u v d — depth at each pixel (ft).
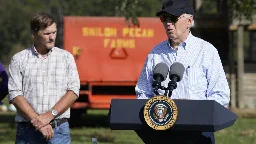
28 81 43.11
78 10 271.28
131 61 123.13
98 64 122.93
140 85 38.11
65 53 43.68
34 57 43.34
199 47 37.24
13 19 326.03
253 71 185.57
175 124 31.63
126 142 97.86
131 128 32.30
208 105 31.40
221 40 181.06
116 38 123.03
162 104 31.76
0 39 326.03
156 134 33.04
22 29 328.29
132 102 32.37
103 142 97.96
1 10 327.06
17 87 43.11
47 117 42.14
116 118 32.30
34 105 42.83
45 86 42.98
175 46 37.37
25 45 328.90
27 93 43.11
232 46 175.73
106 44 123.13
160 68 34.42
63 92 43.19
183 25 36.68
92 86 123.44
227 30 175.42
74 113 122.93
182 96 36.73
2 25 326.03
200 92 36.83
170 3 36.60
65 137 43.04
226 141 100.78
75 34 122.83
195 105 31.55
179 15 36.35
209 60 36.99
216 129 31.58
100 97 122.52
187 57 37.11
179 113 31.60
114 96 123.54
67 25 122.62
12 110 169.17
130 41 123.13
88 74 122.62
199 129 31.48
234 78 176.24
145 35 122.83
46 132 41.93
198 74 36.86
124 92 124.67
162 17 36.91
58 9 278.67
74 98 43.09
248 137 107.14
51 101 42.86
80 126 125.90
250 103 181.88
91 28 122.93
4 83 44.52
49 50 43.39
